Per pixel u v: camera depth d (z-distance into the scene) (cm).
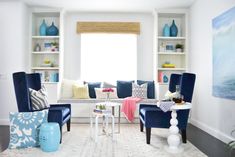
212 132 401
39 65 562
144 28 572
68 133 411
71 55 568
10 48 486
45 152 304
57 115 340
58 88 515
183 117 340
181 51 550
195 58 493
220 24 369
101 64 574
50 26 547
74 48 568
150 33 572
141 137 385
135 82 555
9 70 486
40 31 544
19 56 487
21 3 488
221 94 366
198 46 475
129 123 509
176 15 558
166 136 392
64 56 568
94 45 573
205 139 375
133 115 482
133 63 577
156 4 509
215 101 394
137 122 511
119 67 575
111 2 495
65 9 544
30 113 325
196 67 487
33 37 537
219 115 379
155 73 545
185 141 352
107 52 574
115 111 501
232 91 333
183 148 323
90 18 567
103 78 574
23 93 332
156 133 414
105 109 373
